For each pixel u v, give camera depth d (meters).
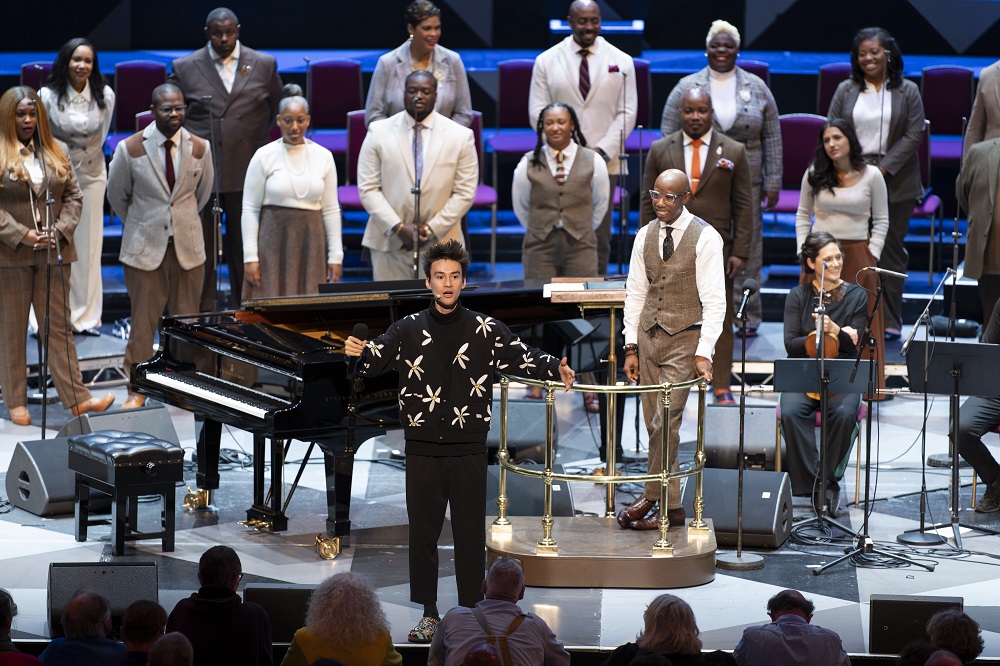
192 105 28.86
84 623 13.89
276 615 15.77
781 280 32.88
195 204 26.84
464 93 28.69
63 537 20.50
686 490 20.41
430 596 16.52
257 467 20.98
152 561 18.05
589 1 28.62
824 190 25.91
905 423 26.34
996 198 25.83
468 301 21.39
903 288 30.08
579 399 28.16
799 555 19.73
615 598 17.97
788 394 22.28
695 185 25.36
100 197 29.48
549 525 18.41
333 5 39.91
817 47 39.41
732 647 16.33
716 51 27.91
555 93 28.98
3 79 35.91
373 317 21.62
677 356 18.80
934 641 13.26
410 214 26.27
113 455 19.28
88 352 28.56
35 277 25.48
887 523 21.19
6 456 24.16
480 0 39.66
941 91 33.41
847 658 14.25
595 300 19.88
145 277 26.61
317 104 34.31
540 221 26.64
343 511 19.69
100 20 39.09
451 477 16.22
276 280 26.47
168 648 12.16
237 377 20.41
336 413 19.28
